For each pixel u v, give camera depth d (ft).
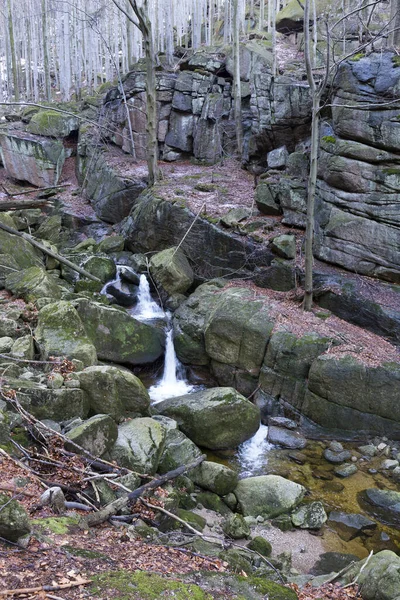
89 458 22.24
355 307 37.73
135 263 50.06
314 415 33.40
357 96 38.06
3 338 31.09
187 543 19.33
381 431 31.99
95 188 64.54
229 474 26.09
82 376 26.61
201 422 30.50
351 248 40.04
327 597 17.53
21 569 12.84
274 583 14.75
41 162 71.00
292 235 43.42
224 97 63.31
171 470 25.76
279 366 34.94
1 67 119.96
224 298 40.11
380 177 37.76
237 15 58.03
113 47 88.79
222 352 37.52
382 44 50.70
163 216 50.11
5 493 17.15
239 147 61.52
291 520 24.81
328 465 29.84
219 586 14.05
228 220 46.09
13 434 21.90
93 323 37.60
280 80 49.26
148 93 53.98
